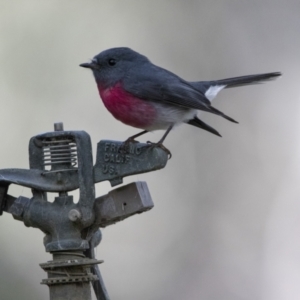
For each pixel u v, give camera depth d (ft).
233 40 49.88
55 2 47.19
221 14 50.03
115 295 41.63
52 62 46.19
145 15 49.08
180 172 44.98
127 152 18.25
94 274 19.10
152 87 25.34
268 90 48.01
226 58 49.55
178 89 25.58
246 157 46.11
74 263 17.99
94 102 44.78
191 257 43.42
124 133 44.19
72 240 18.24
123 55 25.76
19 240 40.34
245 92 47.62
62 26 47.11
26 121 44.34
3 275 39.73
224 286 42.78
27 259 40.22
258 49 49.96
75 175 18.43
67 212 18.31
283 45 50.11
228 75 49.55
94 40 47.21
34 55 46.16
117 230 42.65
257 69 49.65
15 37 46.16
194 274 43.27
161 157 18.10
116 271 42.14
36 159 18.83
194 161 45.16
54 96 45.21
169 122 25.80
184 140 45.24
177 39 49.24
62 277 18.07
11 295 39.65
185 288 42.80
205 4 50.03
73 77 45.70
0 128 43.96
